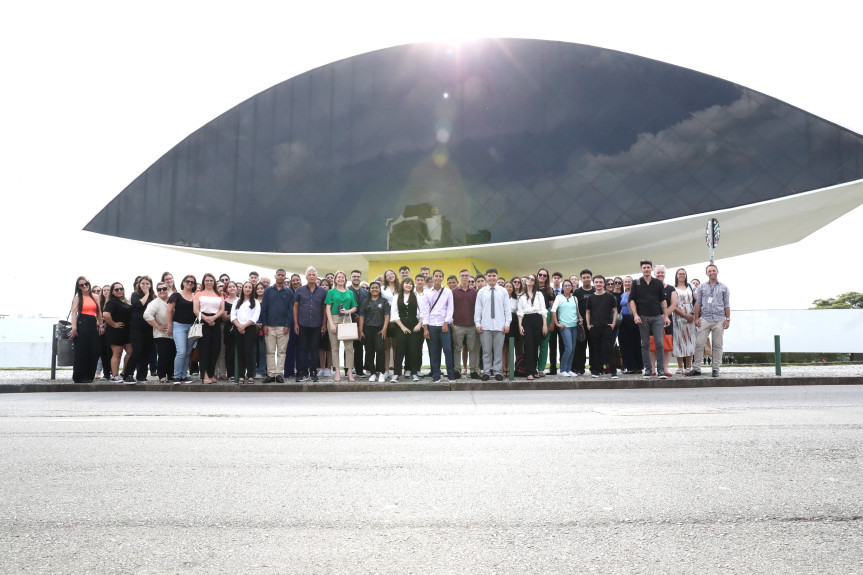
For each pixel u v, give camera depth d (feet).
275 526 9.36
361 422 20.33
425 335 38.40
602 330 40.70
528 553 8.14
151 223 114.42
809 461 13.46
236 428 19.03
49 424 20.01
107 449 15.51
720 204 95.35
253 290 38.19
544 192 102.01
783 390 32.07
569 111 103.45
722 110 97.45
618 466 13.14
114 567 7.72
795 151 93.97
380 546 8.46
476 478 12.26
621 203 98.99
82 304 39.04
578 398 28.27
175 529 9.23
